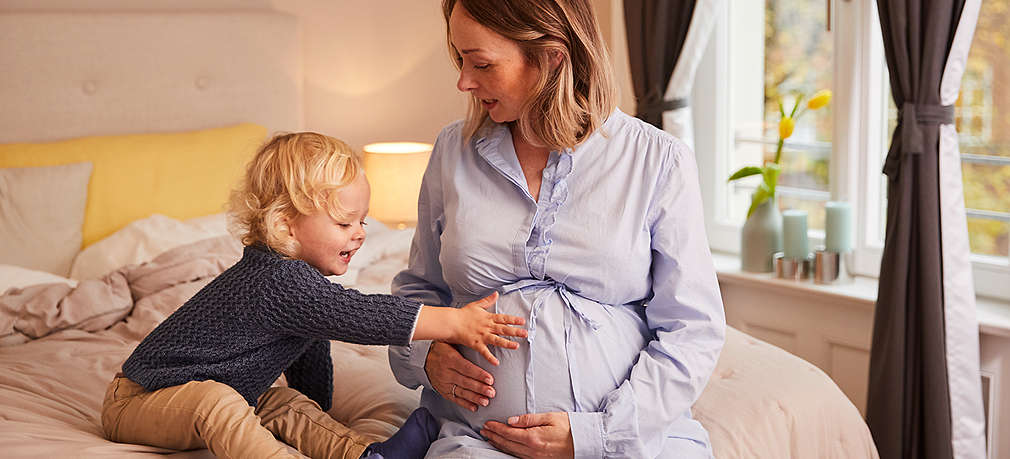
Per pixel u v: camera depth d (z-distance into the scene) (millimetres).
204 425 1369
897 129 2307
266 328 1457
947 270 2270
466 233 1460
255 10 3443
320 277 1450
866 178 2727
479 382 1402
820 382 1880
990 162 2500
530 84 1404
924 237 2262
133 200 3027
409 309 1408
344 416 1754
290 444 1536
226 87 3354
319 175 1463
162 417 1410
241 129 3320
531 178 1482
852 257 2785
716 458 1562
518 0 1363
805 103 2908
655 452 1372
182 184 3109
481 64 1396
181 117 3287
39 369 1959
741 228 3043
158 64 3234
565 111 1400
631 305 1519
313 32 3568
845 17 2688
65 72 3096
